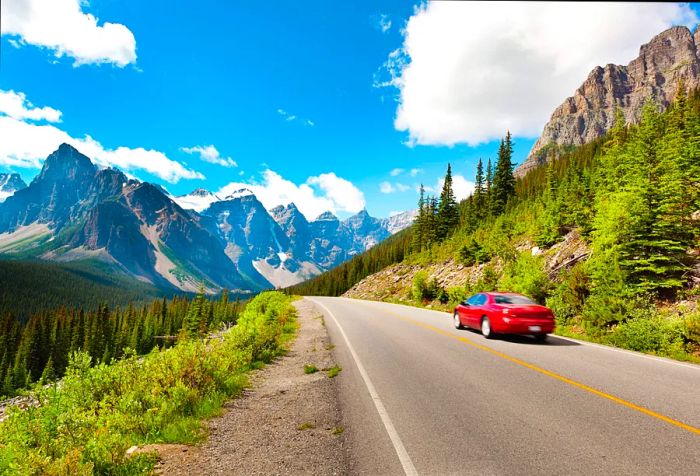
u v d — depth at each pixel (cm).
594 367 847
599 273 1481
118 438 509
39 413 560
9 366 6247
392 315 2175
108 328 8331
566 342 1207
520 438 478
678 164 2267
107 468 436
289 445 495
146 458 458
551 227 3078
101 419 553
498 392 668
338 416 586
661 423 518
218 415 627
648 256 1454
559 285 1739
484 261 3772
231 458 466
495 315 1235
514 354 1000
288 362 1051
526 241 3738
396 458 438
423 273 3438
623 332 1164
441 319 1922
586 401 612
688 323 1038
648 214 1466
